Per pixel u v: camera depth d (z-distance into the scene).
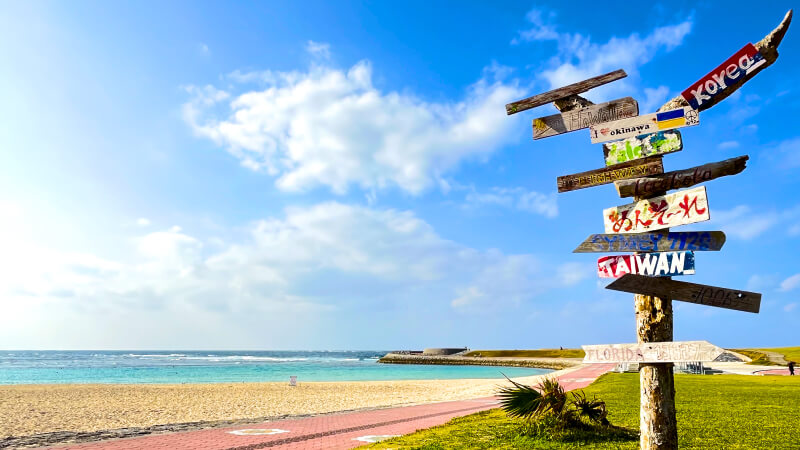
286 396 26.19
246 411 19.02
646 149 5.42
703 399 15.06
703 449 7.82
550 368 81.62
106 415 17.84
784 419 10.90
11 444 11.17
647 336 5.18
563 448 8.14
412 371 73.19
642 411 5.14
